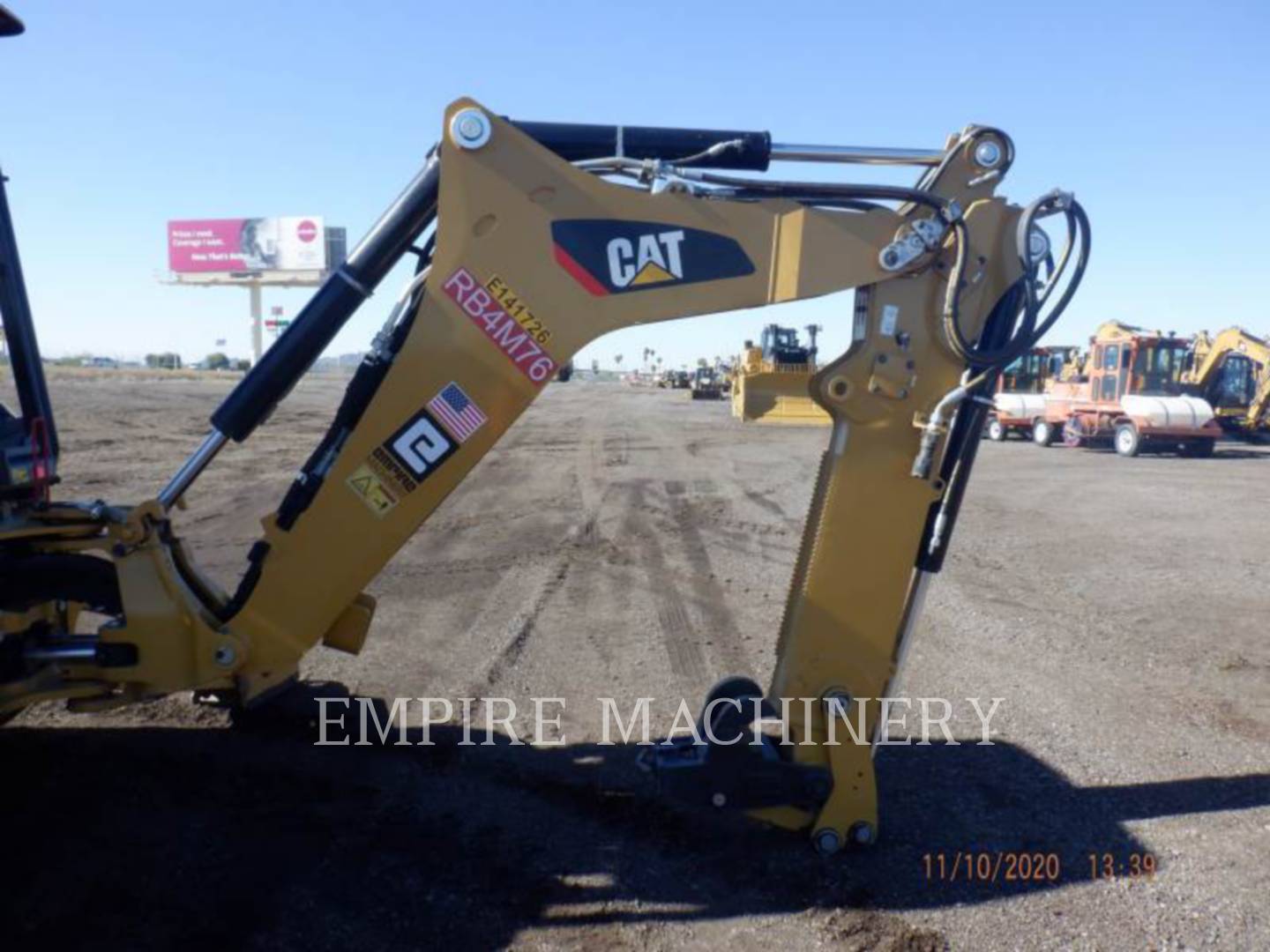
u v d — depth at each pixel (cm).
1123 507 1153
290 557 315
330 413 2539
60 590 323
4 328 361
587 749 423
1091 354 2150
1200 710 485
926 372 316
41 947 274
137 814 354
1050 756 427
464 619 626
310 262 6316
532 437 2020
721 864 330
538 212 298
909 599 333
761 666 542
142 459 1377
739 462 1577
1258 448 2278
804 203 308
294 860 325
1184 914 305
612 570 772
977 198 312
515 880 317
